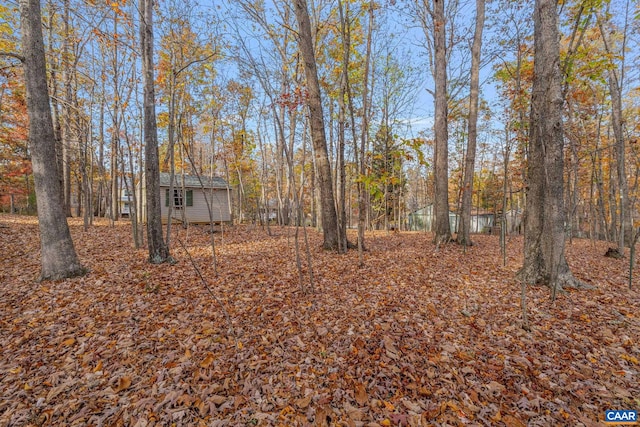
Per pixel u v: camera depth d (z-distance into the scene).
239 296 5.08
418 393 2.74
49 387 2.83
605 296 4.70
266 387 2.83
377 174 6.63
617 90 9.79
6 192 18.80
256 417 2.47
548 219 5.16
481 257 7.98
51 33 9.92
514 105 7.18
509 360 3.18
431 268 6.82
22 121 11.80
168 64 9.36
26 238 8.57
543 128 5.05
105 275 5.79
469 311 4.41
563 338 3.55
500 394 2.71
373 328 3.94
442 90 9.99
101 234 10.38
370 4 6.68
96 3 7.38
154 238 6.98
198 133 17.05
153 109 7.05
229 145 14.38
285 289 5.45
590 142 12.26
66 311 4.31
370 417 2.47
